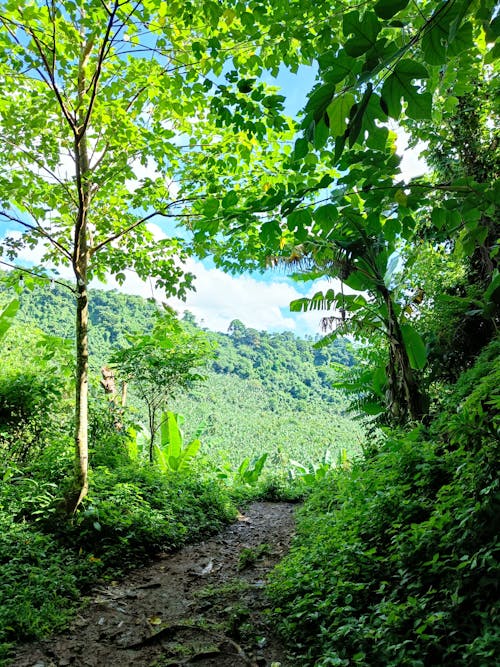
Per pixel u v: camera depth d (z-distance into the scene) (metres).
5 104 4.86
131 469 7.05
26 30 4.11
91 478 6.01
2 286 5.94
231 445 31.47
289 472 12.69
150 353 8.10
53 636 3.43
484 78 6.61
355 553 3.67
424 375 8.72
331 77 1.42
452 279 8.64
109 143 5.11
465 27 1.48
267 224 2.34
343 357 69.00
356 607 3.16
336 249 6.84
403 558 3.24
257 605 3.88
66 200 5.60
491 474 2.99
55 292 31.34
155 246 6.11
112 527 5.29
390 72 1.38
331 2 3.19
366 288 7.63
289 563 4.37
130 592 4.35
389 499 4.04
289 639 3.19
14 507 5.00
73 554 4.71
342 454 12.43
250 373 60.19
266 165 5.19
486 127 7.50
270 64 3.77
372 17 1.29
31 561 4.33
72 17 4.06
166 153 4.95
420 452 4.56
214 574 4.92
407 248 8.66
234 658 3.10
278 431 37.81
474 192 2.11
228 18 3.25
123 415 8.48
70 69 4.77
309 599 3.36
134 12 3.79
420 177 2.23
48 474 5.98
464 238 2.52
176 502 6.81
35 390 6.89
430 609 2.70
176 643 3.35
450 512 3.21
